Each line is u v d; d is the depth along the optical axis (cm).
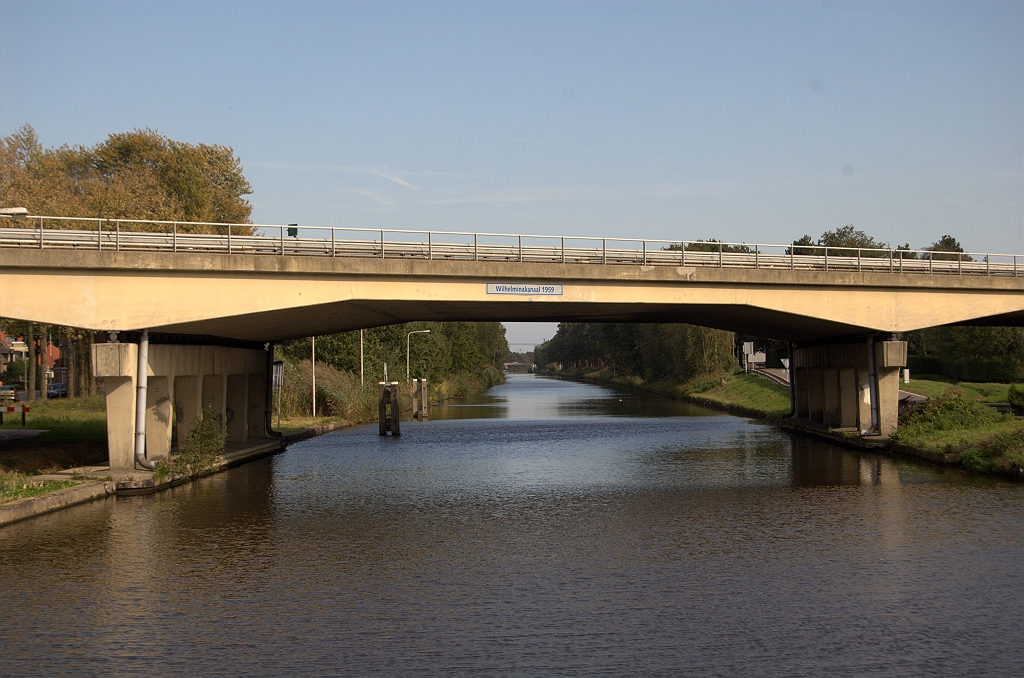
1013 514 2103
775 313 3412
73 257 2469
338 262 2739
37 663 1175
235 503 2381
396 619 1353
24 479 2427
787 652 1205
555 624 1325
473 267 2895
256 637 1273
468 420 5897
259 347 3997
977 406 3459
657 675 1124
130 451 2595
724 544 1842
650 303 3178
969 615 1355
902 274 3388
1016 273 3641
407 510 2280
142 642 1254
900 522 2038
